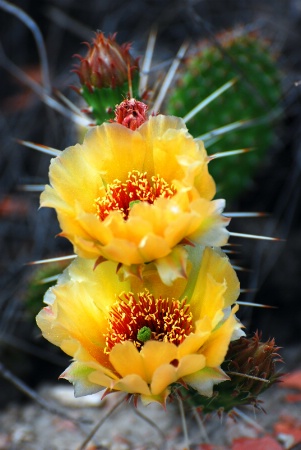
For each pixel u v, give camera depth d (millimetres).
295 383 637
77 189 502
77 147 504
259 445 594
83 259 513
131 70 589
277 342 737
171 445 655
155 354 479
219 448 624
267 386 541
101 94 590
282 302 754
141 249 478
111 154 505
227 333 484
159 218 476
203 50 714
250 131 698
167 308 515
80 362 486
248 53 708
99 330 510
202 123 688
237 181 706
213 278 498
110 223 475
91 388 492
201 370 490
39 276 686
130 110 517
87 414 692
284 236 771
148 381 490
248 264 757
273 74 715
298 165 771
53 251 827
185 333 508
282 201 793
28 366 728
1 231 861
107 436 671
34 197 880
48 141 891
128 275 485
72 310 498
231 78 693
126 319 513
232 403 539
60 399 703
